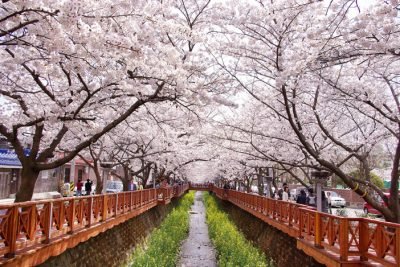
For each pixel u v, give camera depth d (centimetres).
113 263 1415
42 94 1110
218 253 1773
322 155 1282
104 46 702
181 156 2402
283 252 1431
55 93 1007
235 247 1571
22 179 897
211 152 2269
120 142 1917
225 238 1816
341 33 697
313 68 885
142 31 810
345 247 756
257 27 1026
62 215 842
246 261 1328
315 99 1040
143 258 1299
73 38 685
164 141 1928
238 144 1677
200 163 4788
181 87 901
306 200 1631
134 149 2211
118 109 1136
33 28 648
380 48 686
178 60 872
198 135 1415
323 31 698
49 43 654
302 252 1177
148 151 1995
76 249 999
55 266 839
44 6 587
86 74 936
